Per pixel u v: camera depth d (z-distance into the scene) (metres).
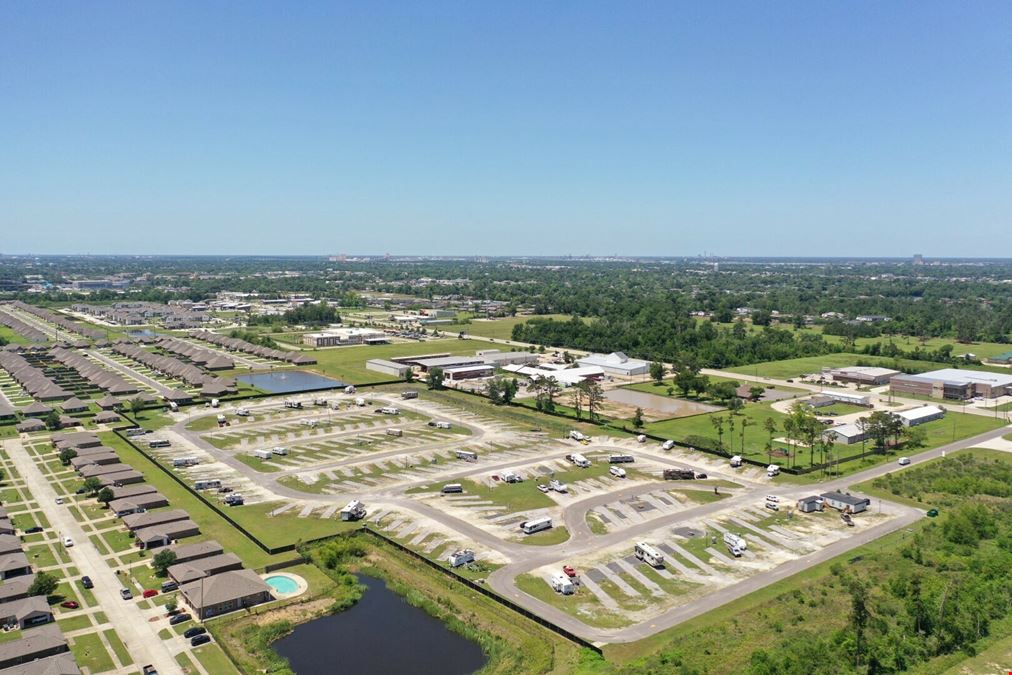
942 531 89.69
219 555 82.19
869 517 97.31
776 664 58.56
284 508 99.56
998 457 124.94
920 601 66.88
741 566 81.69
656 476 115.44
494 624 69.62
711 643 63.91
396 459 123.69
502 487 109.25
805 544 88.00
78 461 114.94
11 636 65.69
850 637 62.91
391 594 77.31
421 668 62.72
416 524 94.31
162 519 91.50
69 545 85.69
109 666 61.03
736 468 119.94
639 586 76.75
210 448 130.00
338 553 84.94
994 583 74.19
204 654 63.28
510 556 84.44
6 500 101.44
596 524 94.56
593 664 61.75
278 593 75.81
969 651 63.47
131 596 73.56
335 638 67.75
